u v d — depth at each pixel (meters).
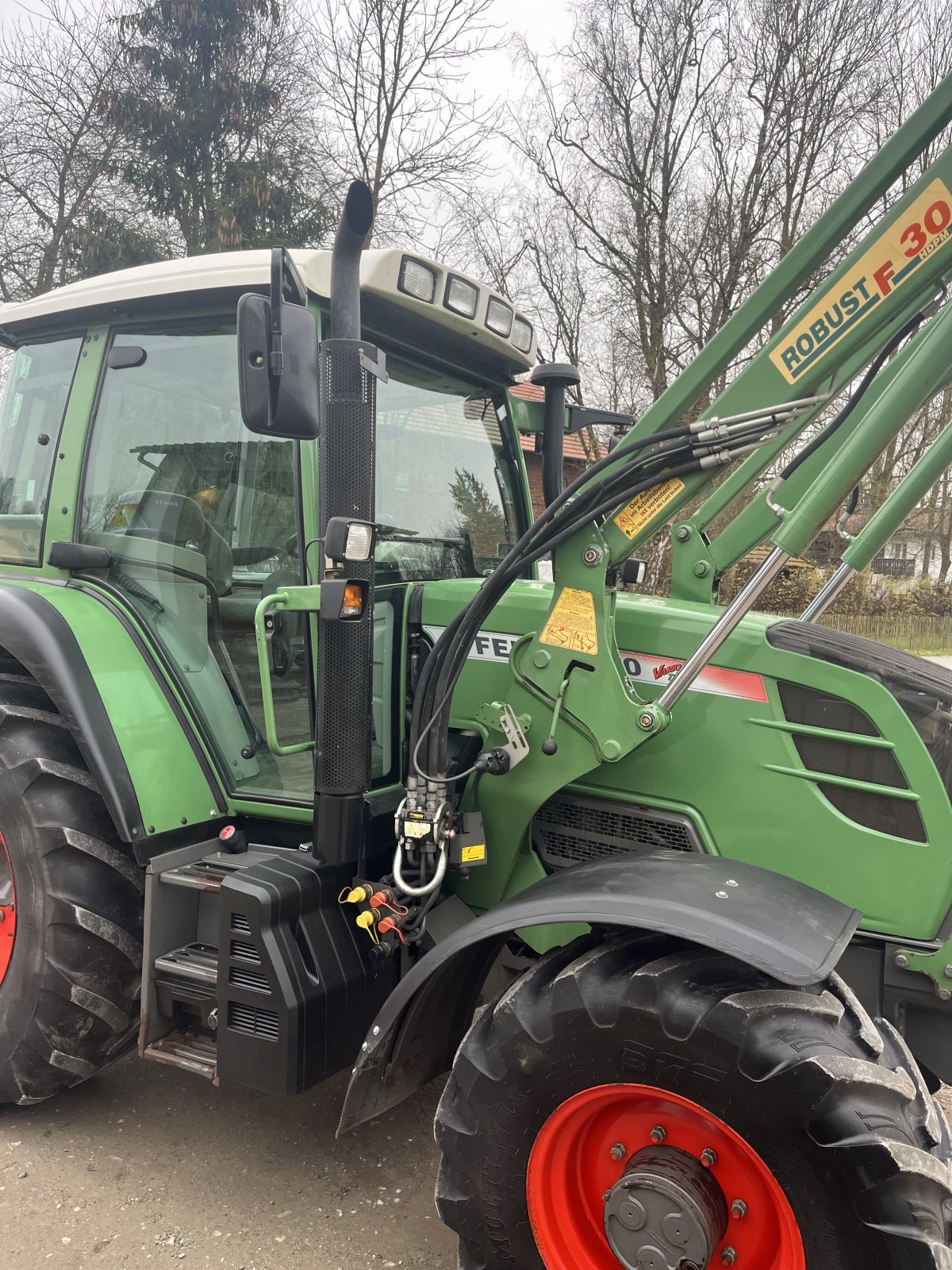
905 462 11.37
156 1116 2.84
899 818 2.16
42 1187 2.48
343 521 2.17
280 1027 2.18
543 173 13.59
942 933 2.11
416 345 2.85
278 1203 2.44
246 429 2.63
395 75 13.68
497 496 3.26
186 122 13.83
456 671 2.28
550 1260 1.84
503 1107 1.85
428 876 2.35
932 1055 2.18
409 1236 2.33
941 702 2.18
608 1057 1.76
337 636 2.29
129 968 2.63
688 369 2.30
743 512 2.65
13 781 2.59
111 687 2.58
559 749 2.35
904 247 2.04
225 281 2.52
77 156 14.05
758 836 2.27
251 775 2.69
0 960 2.66
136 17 13.96
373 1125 2.82
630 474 2.21
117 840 2.65
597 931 1.99
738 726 2.29
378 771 2.63
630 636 2.46
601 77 12.94
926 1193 1.57
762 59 12.07
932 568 20.42
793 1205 1.63
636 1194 1.75
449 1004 2.25
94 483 2.91
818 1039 1.65
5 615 2.63
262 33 14.19
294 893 2.25
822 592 2.44
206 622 2.71
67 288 2.94
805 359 2.15
